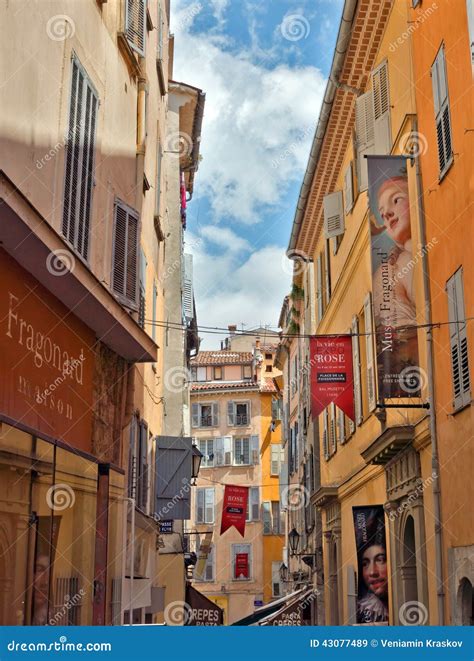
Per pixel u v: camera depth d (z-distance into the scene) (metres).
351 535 23.38
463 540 12.91
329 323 27.33
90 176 13.41
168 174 28.91
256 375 60.81
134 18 16.44
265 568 57.28
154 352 15.89
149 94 19.19
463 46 12.94
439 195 14.38
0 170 8.70
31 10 10.70
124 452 16.27
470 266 12.68
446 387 13.88
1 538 8.29
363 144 19.64
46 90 11.30
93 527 11.64
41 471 9.48
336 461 26.11
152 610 19.94
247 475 59.06
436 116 14.48
